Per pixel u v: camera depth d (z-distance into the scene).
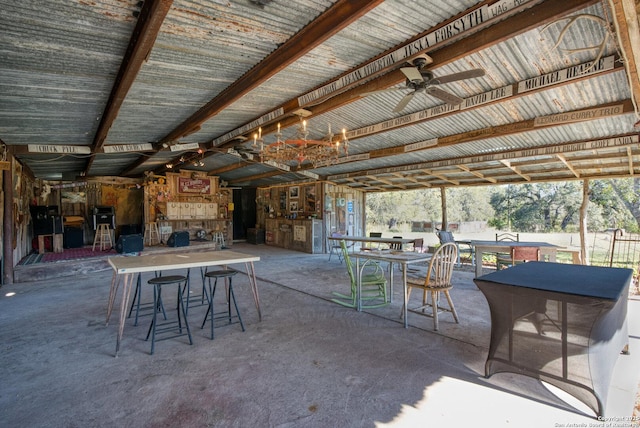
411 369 2.63
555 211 15.52
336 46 2.99
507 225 16.42
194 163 8.74
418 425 1.95
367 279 4.42
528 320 2.33
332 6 2.39
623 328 2.70
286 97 4.36
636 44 1.97
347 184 11.02
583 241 6.84
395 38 2.85
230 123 5.64
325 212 10.63
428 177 9.16
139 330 3.52
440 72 3.52
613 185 13.91
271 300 4.73
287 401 2.19
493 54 3.13
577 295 2.03
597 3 2.25
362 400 2.20
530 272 2.77
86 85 3.48
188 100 4.25
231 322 3.72
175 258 3.65
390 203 19.77
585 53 2.90
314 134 6.13
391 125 4.91
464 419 2.01
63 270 6.69
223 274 3.51
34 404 2.15
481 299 4.78
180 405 2.14
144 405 2.14
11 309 4.32
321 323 3.73
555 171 7.01
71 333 3.43
